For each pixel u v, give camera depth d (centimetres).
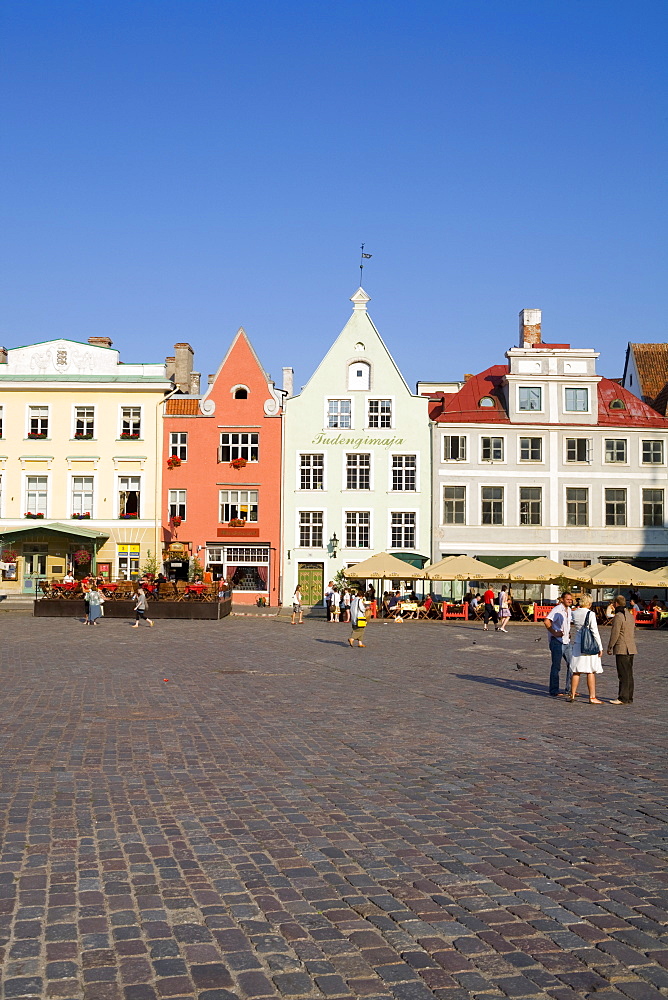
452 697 1842
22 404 5769
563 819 900
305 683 2045
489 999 526
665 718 1585
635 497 5597
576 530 5547
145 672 2228
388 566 4522
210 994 532
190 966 566
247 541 5619
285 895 685
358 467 5612
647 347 6794
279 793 1002
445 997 529
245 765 1147
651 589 5509
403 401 5619
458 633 3875
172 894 686
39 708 1614
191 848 800
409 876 728
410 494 5575
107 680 2052
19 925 625
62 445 5738
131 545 5681
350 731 1405
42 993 531
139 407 5750
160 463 5703
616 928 622
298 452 5634
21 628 3762
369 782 1058
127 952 585
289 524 5600
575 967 564
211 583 4741
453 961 573
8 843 810
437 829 862
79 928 622
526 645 3316
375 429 5612
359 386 5650
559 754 1234
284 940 604
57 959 574
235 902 670
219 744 1285
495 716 1584
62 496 5719
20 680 2045
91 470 5722
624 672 1777
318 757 1202
